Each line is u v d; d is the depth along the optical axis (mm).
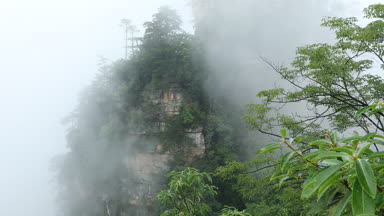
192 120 55125
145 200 58156
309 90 11180
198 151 55812
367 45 9555
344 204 1608
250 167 15289
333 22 10320
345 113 11906
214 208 39219
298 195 11500
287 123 12422
